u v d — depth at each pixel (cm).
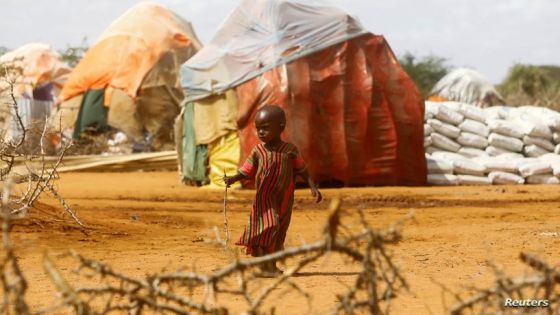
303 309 775
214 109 2853
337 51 2822
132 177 3453
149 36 4522
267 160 1040
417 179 2827
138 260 1113
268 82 2739
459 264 1072
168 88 4447
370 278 501
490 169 2898
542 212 1894
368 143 2792
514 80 7525
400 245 1276
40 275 969
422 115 2845
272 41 2816
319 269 1042
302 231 1531
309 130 2733
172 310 520
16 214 1295
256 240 1020
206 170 2883
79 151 4262
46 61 5338
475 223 1647
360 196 2439
